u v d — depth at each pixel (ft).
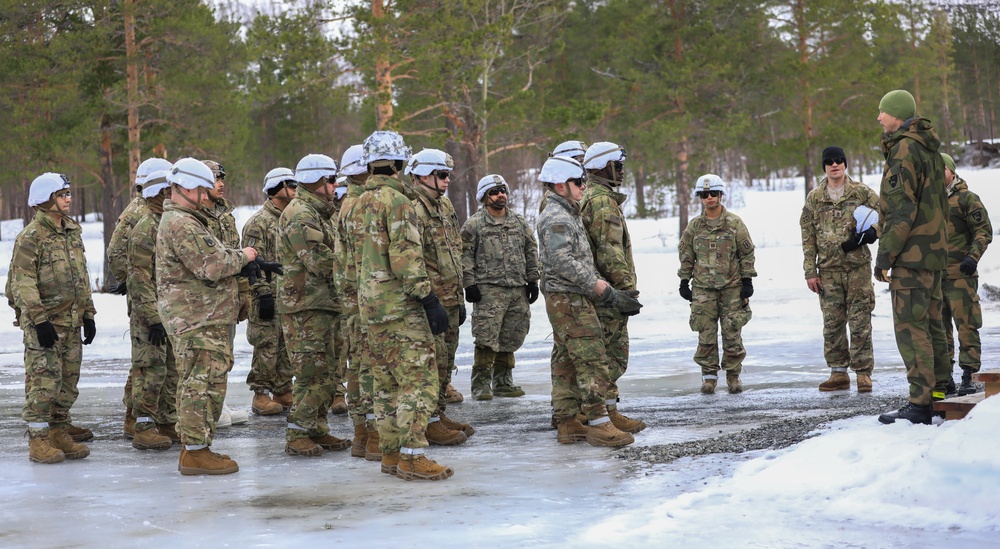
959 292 26.25
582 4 138.72
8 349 51.93
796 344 44.37
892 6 121.70
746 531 13.88
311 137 182.19
